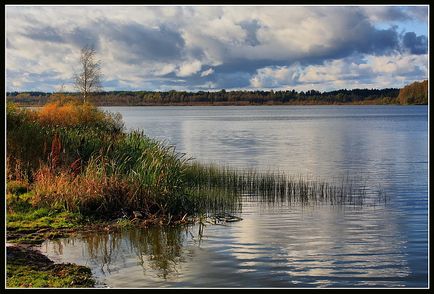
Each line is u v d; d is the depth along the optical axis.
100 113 40.62
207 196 21.27
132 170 19.00
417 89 155.00
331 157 40.31
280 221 18.25
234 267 13.02
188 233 16.17
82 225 16.11
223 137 62.53
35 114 32.34
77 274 11.77
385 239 15.95
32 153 20.94
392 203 21.70
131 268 12.66
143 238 15.38
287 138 61.25
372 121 108.19
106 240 14.96
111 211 17.44
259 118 136.12
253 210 20.03
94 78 47.62
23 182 18.80
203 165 29.25
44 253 13.36
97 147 22.95
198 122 106.81
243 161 37.16
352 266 13.36
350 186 26.05
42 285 10.74
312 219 18.66
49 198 17.25
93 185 17.78
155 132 70.50
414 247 15.11
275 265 13.23
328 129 80.50
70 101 41.81
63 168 19.39
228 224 17.55
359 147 49.25
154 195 18.12
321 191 24.12
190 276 12.16
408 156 41.03
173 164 22.16
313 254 14.31
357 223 18.14
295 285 11.88
